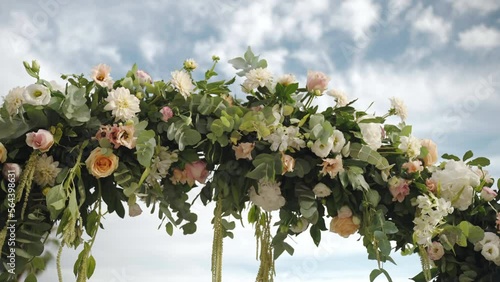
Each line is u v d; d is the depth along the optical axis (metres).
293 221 2.25
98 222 1.99
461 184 2.34
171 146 2.13
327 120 2.23
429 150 2.41
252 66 2.29
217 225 2.12
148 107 2.08
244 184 2.16
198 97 2.12
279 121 2.13
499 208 2.48
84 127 2.00
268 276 2.22
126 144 1.95
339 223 2.24
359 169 2.14
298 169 2.13
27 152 1.99
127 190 1.98
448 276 2.54
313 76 2.26
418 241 2.21
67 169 1.95
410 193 2.30
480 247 2.40
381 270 2.10
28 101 1.91
